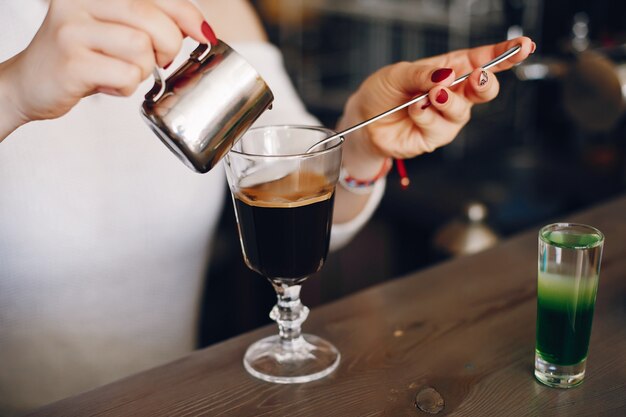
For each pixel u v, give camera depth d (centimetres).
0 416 90
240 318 132
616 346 62
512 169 176
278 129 62
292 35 235
